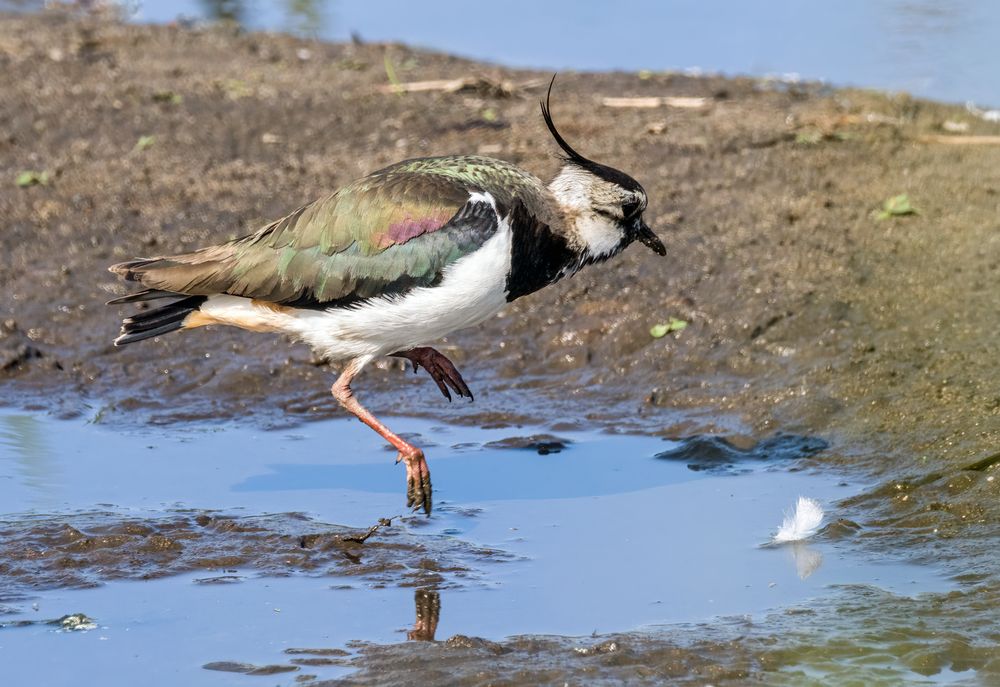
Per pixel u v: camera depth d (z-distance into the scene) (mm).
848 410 12820
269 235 11578
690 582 10055
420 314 11336
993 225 16062
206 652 9109
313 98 21344
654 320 14617
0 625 9453
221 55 23938
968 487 11078
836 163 18328
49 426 13336
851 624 9266
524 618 9578
